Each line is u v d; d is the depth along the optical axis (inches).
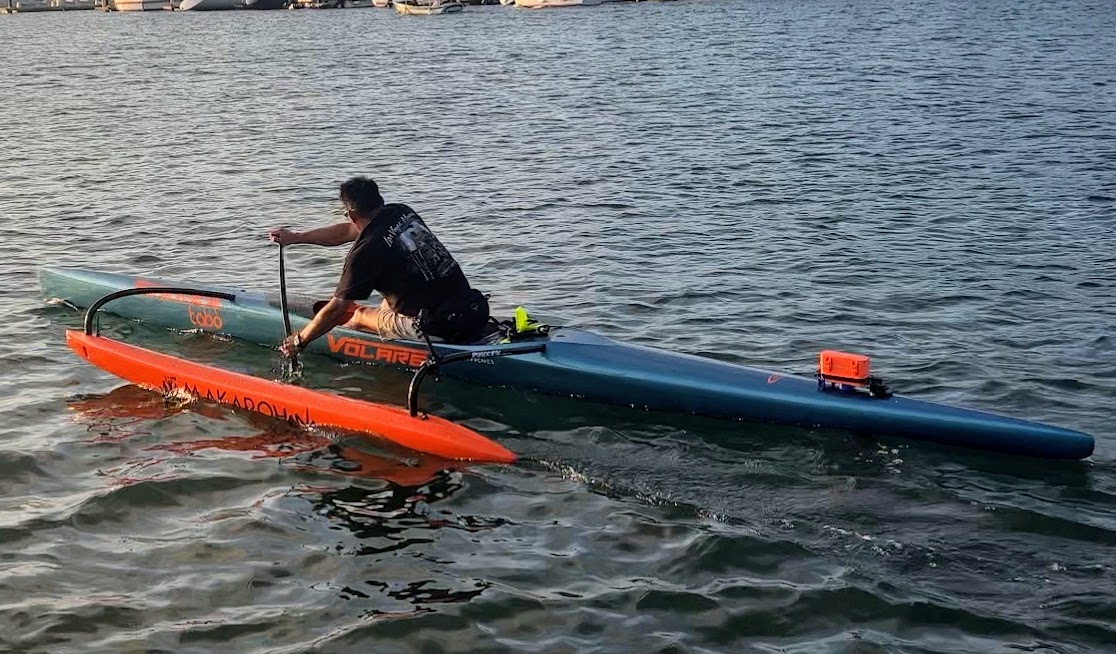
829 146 669.3
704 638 179.8
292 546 207.3
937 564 200.5
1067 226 461.4
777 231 460.8
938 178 566.6
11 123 843.4
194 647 177.5
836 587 192.7
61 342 320.5
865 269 398.6
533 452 248.7
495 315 349.4
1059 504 222.1
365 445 251.4
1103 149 634.8
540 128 778.8
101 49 1833.2
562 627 182.5
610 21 2375.7
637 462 243.1
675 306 357.4
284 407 264.5
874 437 253.8
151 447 250.5
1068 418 265.3
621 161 633.0
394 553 204.8
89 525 215.0
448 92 1035.9
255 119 852.0
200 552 205.3
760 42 1611.7
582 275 395.2
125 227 479.2
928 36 1609.3
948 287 375.6
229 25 2721.5
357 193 270.8
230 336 324.2
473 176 597.9
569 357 279.7
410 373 294.7
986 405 274.1
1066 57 1213.1
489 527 214.7
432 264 278.4
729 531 211.9
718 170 598.2
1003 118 768.3
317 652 176.4
